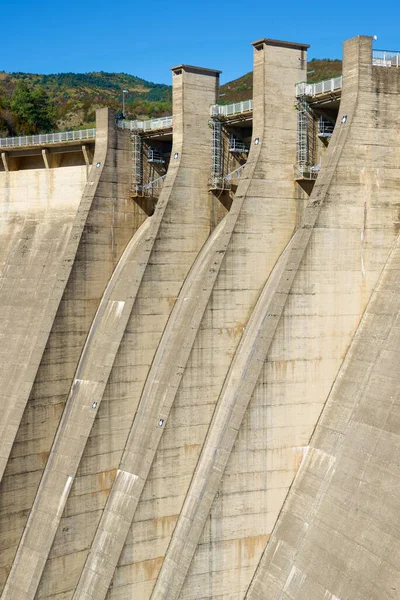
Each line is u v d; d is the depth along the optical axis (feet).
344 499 75.92
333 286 86.89
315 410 86.79
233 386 95.25
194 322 97.25
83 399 111.75
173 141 119.44
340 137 88.12
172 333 108.17
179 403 94.63
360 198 87.76
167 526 94.53
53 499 104.22
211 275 98.68
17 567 103.45
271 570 81.25
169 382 102.32
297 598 74.95
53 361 114.32
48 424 112.06
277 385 85.05
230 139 120.67
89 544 102.47
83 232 121.90
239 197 101.50
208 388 96.89
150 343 110.11
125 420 106.32
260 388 84.33
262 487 85.10
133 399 107.45
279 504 85.66
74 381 116.16
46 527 102.68
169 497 94.48
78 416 110.22
